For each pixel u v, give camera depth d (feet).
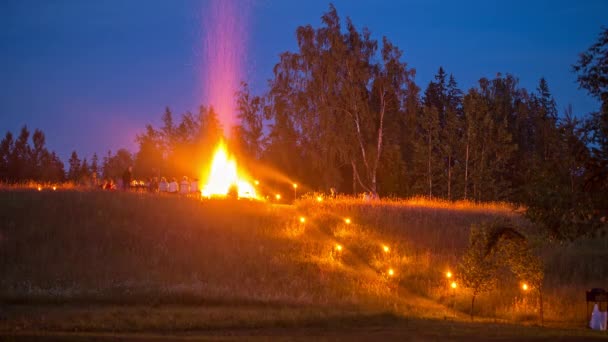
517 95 257.96
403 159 239.91
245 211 114.62
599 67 54.39
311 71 187.93
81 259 82.74
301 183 207.51
